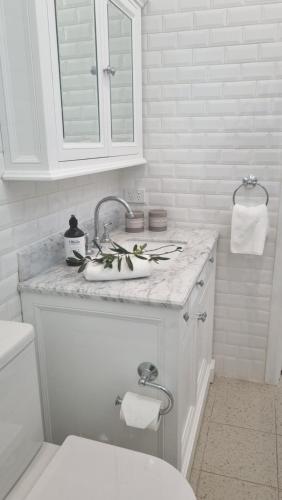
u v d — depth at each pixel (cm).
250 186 193
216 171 197
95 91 142
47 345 136
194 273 137
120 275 129
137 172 209
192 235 192
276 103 180
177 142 198
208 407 196
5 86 109
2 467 94
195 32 181
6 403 95
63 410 142
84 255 148
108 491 94
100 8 138
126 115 177
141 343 124
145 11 185
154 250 176
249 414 191
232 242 191
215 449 169
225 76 183
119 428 137
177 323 117
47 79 107
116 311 123
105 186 196
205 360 196
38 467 106
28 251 133
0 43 105
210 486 151
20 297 133
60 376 138
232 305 212
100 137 148
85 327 129
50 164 112
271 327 208
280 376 222
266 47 175
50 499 92
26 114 109
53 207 149
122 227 216
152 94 195
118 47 161
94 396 136
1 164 116
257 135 186
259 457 164
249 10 173
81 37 129
